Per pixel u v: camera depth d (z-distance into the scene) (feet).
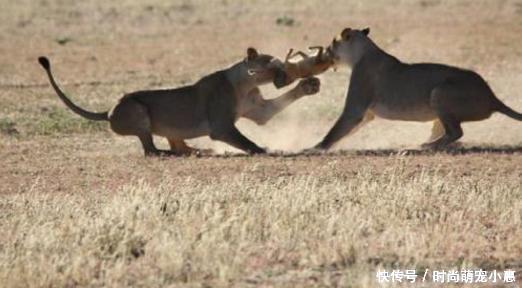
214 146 107.55
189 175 87.61
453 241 66.33
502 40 202.80
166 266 61.26
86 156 99.96
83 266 61.72
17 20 264.31
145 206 72.49
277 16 262.47
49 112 132.05
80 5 294.46
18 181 88.12
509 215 71.92
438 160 90.84
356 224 67.87
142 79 165.37
